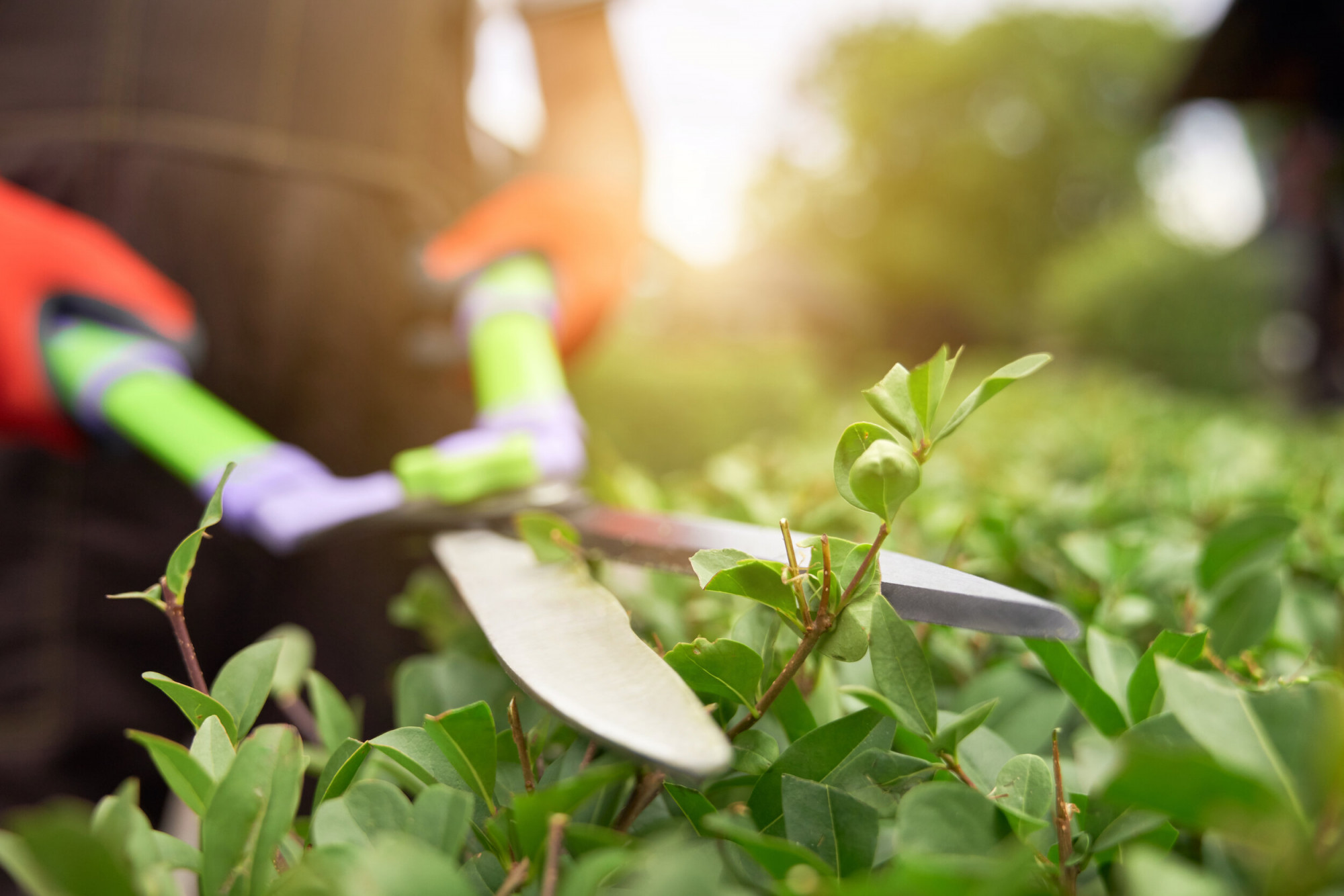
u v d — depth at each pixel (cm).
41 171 117
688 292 2011
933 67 2564
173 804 135
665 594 76
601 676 35
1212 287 1340
